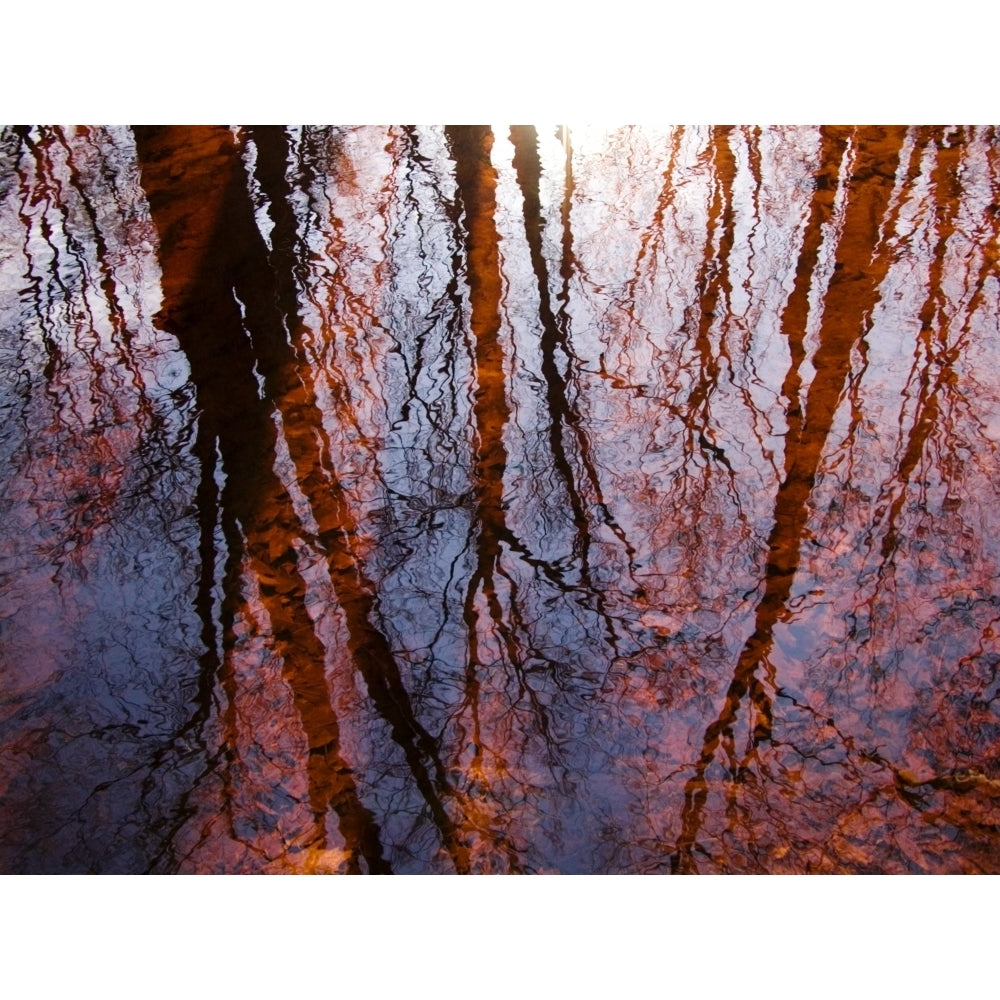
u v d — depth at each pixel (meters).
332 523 3.04
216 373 3.52
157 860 2.30
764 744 2.49
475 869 2.28
